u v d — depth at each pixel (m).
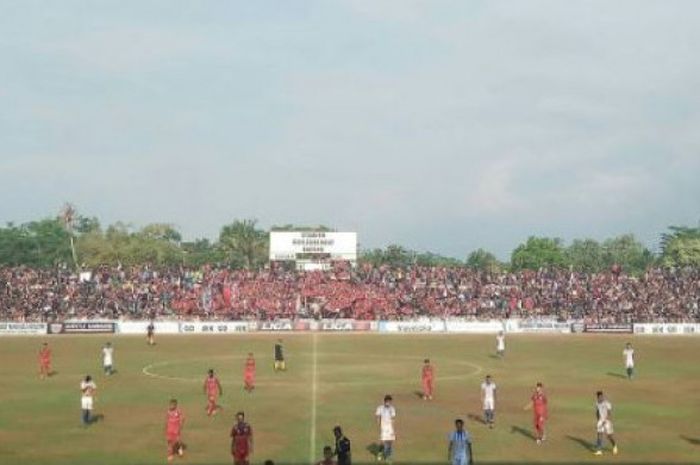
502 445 32.69
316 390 47.75
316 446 32.25
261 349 72.62
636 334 91.00
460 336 87.44
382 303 101.56
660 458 30.42
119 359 64.50
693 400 44.47
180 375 54.56
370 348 73.81
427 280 109.19
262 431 35.31
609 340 83.19
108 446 32.31
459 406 42.25
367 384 50.34
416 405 42.50
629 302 100.44
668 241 184.75
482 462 29.72
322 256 117.94
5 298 95.56
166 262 168.75
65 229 188.88
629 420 38.38
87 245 171.88
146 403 43.03
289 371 56.81
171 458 30.05
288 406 41.97
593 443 33.09
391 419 30.00
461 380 52.38
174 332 90.44
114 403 43.03
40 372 56.28
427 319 94.38
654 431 35.66
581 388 49.03
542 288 105.50
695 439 33.91
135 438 33.94
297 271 114.50
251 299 102.06
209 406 39.75
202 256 175.50
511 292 104.19
